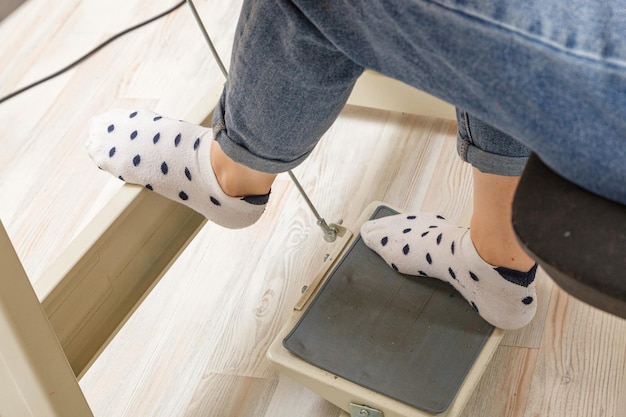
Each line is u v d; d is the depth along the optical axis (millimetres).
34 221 1544
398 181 1540
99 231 989
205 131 1044
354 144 1628
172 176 1037
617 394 1156
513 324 1128
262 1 723
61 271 943
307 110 784
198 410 1218
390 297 1220
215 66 1833
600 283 494
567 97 526
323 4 636
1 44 1983
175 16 1995
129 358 1297
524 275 1079
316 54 717
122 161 1071
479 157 975
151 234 1092
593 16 535
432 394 1081
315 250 1424
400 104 1577
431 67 594
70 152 1671
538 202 542
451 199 1489
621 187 519
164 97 1771
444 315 1185
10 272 799
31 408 932
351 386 1102
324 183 1556
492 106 566
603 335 1239
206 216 1077
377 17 595
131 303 1081
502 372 1212
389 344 1152
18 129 1741
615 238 506
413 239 1224
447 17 555
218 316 1341
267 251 1436
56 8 2066
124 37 1949
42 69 1891
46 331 867
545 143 540
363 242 1310
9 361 869
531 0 540
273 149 835
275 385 1237
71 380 934
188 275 1410
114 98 1783
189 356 1290
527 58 534
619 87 516
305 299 1229
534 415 1150
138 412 1225
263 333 1308
